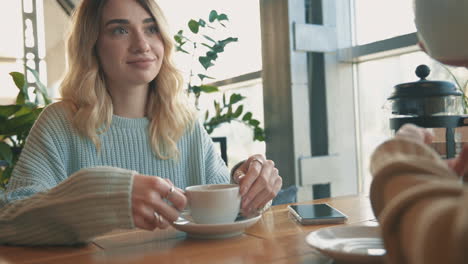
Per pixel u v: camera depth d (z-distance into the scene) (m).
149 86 1.26
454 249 0.24
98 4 1.13
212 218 0.70
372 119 2.22
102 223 0.65
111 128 1.17
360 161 2.33
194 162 1.31
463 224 0.24
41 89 2.24
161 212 0.66
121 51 1.11
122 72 1.12
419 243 0.27
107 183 0.67
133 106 1.22
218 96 3.28
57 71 3.97
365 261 0.45
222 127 3.27
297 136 2.31
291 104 2.29
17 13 3.88
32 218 0.69
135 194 0.66
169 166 1.25
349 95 2.32
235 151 3.16
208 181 1.32
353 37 2.25
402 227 0.30
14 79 2.04
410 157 0.38
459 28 0.36
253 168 0.84
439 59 0.39
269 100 2.44
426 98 0.83
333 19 2.31
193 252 0.58
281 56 2.33
